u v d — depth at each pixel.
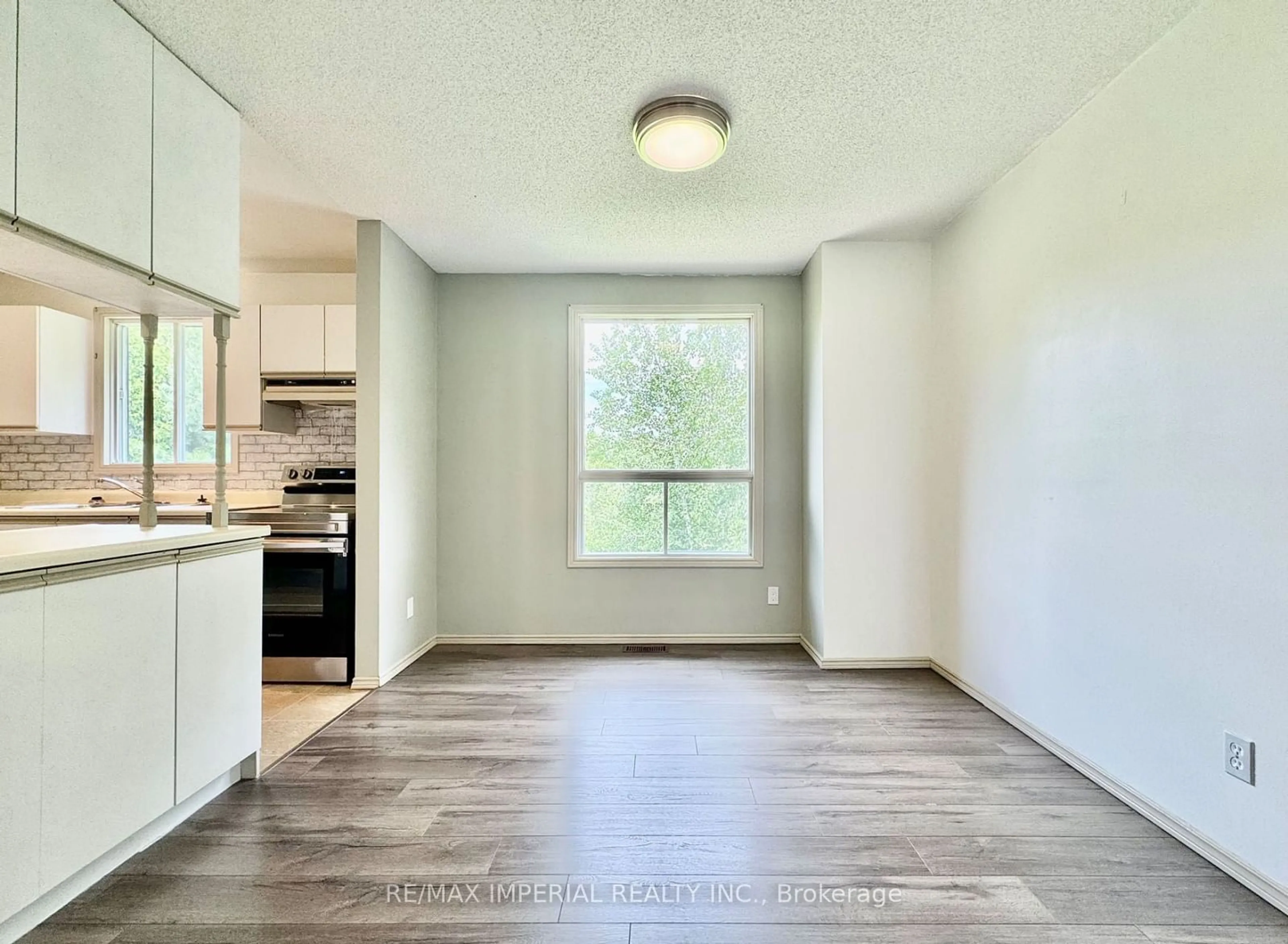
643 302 4.19
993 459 2.92
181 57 2.00
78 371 4.05
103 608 1.62
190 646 1.93
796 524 4.17
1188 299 1.83
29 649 1.42
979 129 2.44
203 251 2.12
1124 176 2.09
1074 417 2.34
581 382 4.23
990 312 2.94
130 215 1.83
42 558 1.44
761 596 4.18
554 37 1.91
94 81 1.71
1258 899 1.59
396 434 3.52
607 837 1.88
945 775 2.28
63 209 1.62
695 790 2.17
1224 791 1.71
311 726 2.75
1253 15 1.63
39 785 1.45
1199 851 1.79
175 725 1.86
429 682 3.39
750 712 2.91
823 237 3.55
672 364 4.28
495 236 3.52
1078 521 2.32
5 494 4.19
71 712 1.53
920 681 3.39
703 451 4.27
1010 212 2.77
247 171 2.78
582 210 3.18
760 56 2.00
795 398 4.18
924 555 3.63
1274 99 1.58
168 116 1.96
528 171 2.76
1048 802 2.08
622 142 2.52
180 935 1.46
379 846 1.82
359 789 2.17
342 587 3.35
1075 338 2.34
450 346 4.20
